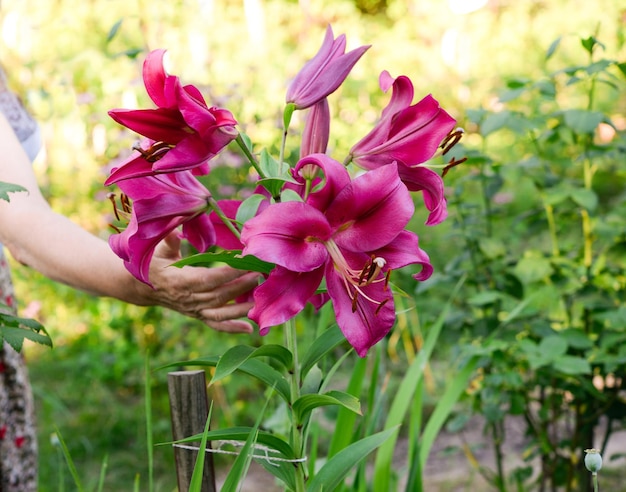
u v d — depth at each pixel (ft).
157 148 4.23
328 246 4.17
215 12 24.04
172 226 4.62
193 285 4.95
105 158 18.78
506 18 28.45
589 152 9.29
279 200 4.49
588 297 9.27
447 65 25.21
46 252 5.51
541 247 13.34
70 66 19.22
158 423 14.03
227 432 4.71
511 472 10.61
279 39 25.38
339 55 4.54
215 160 14.58
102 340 17.06
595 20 25.98
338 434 6.38
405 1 30.89
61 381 16.07
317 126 4.59
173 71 18.92
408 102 4.52
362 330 4.15
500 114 9.05
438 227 17.48
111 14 23.39
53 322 18.15
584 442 9.71
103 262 5.36
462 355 9.34
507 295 9.22
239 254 4.33
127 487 12.25
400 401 6.79
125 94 18.56
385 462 6.63
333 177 4.08
